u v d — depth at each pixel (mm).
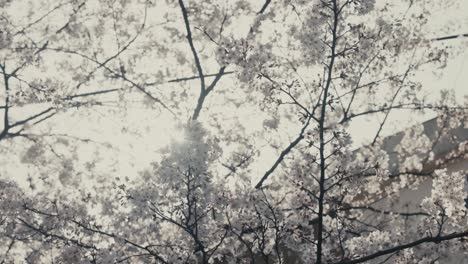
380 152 5918
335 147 5336
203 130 5344
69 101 8484
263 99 5730
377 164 5570
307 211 5789
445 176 5902
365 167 5617
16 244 8086
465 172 8195
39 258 7570
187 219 5438
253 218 5789
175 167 5234
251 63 5453
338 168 5406
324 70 5582
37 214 6742
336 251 7398
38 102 8250
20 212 6633
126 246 6180
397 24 6172
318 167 5621
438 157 8555
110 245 6102
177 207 5449
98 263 5746
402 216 7926
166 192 5449
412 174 8023
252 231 5641
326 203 6238
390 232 6609
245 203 5578
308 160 5473
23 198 6730
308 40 5516
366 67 6582
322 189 5312
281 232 5637
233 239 6070
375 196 8312
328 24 5379
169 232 6426
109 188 6828
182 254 6055
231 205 5586
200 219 5742
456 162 8422
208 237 6004
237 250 6125
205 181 5336
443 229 5848
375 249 6125
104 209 6410
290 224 5676
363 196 8469
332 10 5324
